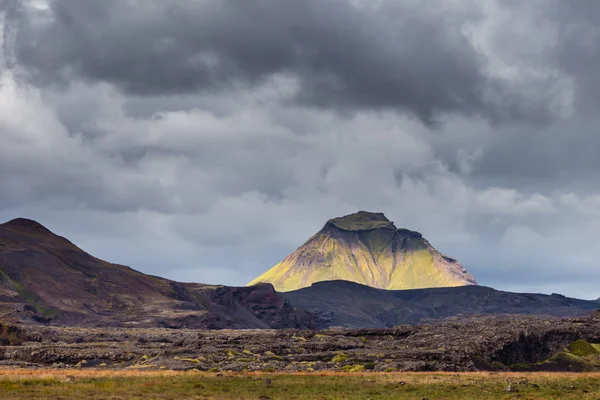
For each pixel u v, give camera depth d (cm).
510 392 15700
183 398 13962
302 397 14525
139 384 15838
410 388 16262
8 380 15688
